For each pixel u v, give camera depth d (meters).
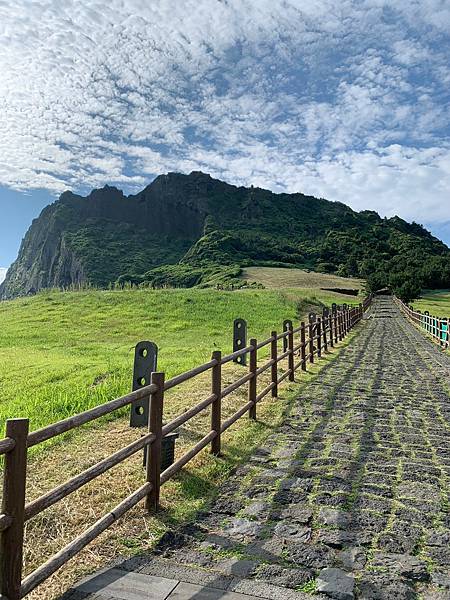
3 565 2.31
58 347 17.94
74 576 2.82
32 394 8.93
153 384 3.80
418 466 4.76
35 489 4.08
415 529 3.46
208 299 29.66
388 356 13.76
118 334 21.09
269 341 7.71
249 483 4.34
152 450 3.72
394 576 2.86
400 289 64.25
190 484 4.22
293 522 3.56
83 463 4.70
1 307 30.20
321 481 4.37
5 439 2.34
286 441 5.60
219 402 5.15
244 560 3.03
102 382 9.70
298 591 2.70
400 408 7.29
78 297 30.19
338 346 16.52
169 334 21.05
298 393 8.36
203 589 2.70
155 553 3.11
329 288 71.12
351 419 6.61
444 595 2.68
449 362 12.52
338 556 3.09
